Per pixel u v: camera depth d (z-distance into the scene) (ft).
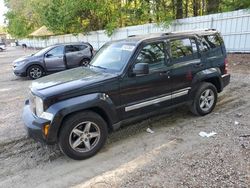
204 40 19.03
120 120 15.17
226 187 10.87
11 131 18.75
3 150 15.87
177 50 17.38
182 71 17.39
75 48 44.52
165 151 14.30
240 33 43.93
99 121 14.25
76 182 12.14
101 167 13.21
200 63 18.39
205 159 13.10
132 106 15.40
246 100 21.98
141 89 15.62
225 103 21.63
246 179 11.30
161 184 11.39
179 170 12.33
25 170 13.46
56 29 99.66
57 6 91.86
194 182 11.33
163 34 17.38
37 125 13.30
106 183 11.83
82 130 14.02
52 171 13.20
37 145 16.24
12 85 37.47
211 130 16.55
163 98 16.74
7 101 27.81
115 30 75.15
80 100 13.52
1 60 83.51
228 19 45.32
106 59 17.08
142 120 18.06
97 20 89.20
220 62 19.81
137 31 67.26
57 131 13.16
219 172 11.91
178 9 61.05
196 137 15.71
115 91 14.66
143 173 12.34
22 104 26.13
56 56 42.88
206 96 19.07
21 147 16.12
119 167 13.07
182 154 13.80
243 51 44.06
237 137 15.26
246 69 34.55
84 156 14.02
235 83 27.96
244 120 17.78
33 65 41.91
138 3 69.21
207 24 49.03
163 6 61.87
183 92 17.67
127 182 11.76
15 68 42.09
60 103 13.20
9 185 12.24
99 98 14.01
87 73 15.94
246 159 12.87
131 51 15.58
